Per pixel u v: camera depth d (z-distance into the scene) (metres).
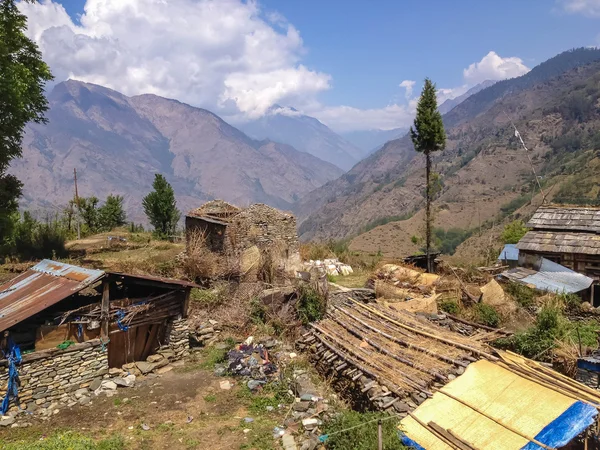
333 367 13.68
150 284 13.91
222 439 10.30
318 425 10.72
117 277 13.34
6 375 11.08
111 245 38.28
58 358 11.94
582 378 12.84
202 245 24.77
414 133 28.66
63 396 11.92
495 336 16.84
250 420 11.06
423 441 9.80
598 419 10.48
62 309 13.45
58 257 32.53
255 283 20.77
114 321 13.20
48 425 10.77
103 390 12.44
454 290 22.00
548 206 27.59
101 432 10.52
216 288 20.48
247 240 24.20
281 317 17.53
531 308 20.80
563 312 20.28
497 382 11.68
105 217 54.91
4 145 26.34
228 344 15.53
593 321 19.44
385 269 25.12
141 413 11.40
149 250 36.34
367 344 14.41
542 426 9.91
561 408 10.39
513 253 29.55
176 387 12.82
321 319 17.48
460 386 11.66
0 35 25.06
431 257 29.69
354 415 10.77
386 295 21.77
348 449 9.45
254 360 13.86
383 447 9.06
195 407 11.74
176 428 10.72
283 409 11.73
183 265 22.69
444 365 12.80
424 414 10.69
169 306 14.51
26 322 12.00
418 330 15.22
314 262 29.94
